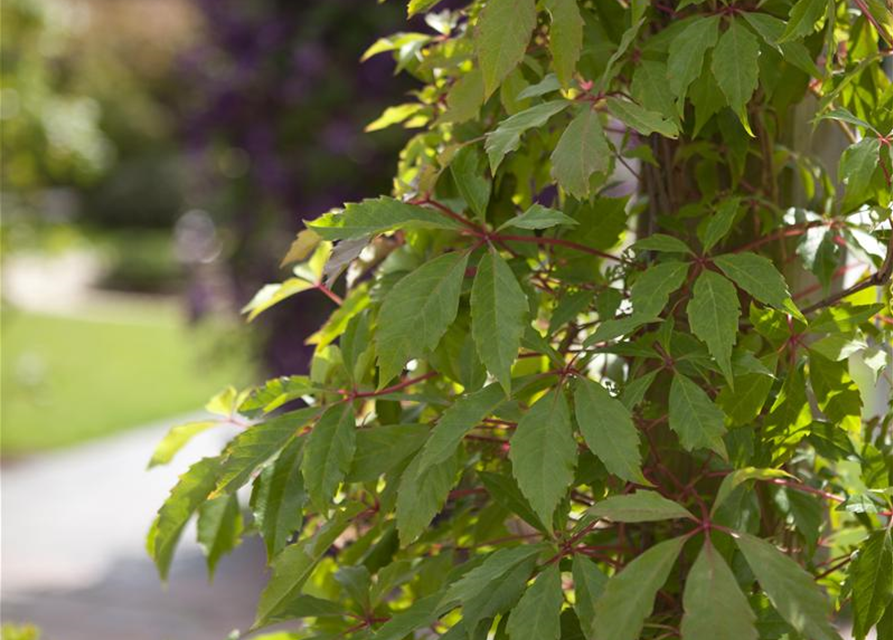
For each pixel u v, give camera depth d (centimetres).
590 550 125
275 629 407
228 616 578
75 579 626
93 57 1429
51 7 857
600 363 152
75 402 1091
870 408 329
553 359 106
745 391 109
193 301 658
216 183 623
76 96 1332
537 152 140
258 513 115
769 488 126
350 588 128
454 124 141
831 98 109
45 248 930
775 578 88
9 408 1048
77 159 905
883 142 108
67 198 2311
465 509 142
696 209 130
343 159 569
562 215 106
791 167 139
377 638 108
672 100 110
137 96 2441
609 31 129
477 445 137
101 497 791
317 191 575
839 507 108
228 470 113
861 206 128
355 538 155
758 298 102
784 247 134
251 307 145
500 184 141
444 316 105
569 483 98
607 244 130
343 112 571
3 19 840
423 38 152
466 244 135
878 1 113
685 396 103
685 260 129
